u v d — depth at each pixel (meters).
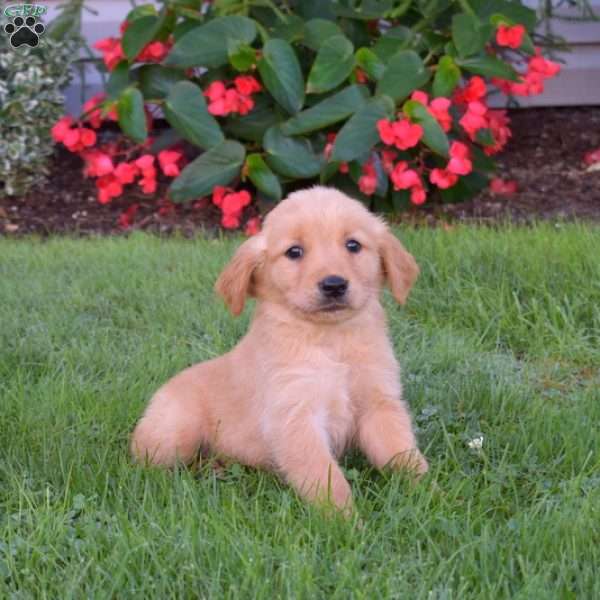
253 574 1.54
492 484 1.70
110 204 2.94
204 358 2.06
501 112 2.91
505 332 2.16
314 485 1.69
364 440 1.77
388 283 1.81
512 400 1.90
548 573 1.53
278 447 1.73
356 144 2.50
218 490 1.72
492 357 2.07
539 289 2.21
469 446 1.79
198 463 1.82
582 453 1.76
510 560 1.56
